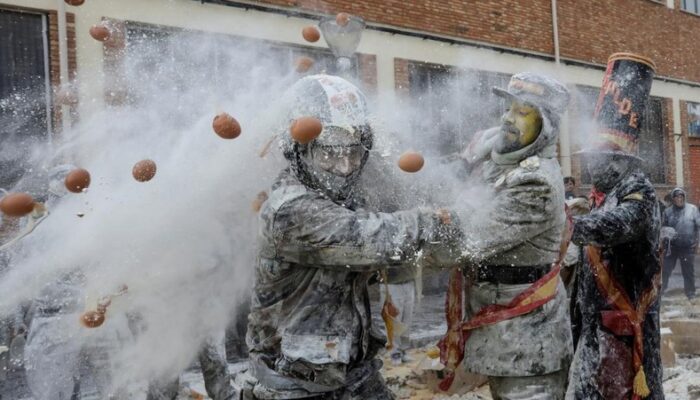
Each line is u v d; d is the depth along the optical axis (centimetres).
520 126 237
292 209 195
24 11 722
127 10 768
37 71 730
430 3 1118
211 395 351
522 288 246
